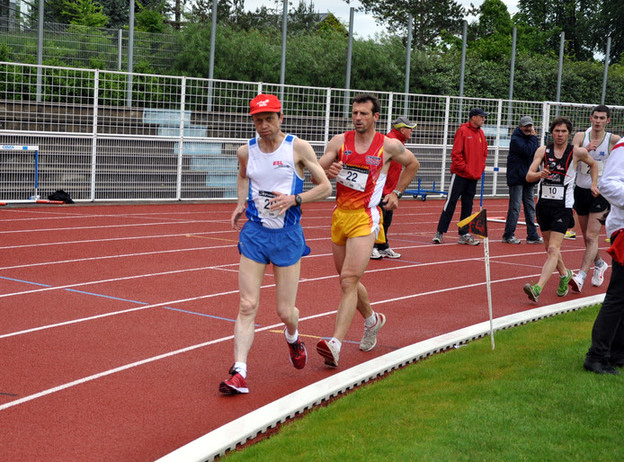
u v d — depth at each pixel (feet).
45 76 54.95
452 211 43.57
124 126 58.44
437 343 21.95
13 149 52.60
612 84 116.47
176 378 19.04
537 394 16.71
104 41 79.00
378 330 21.90
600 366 18.44
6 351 20.71
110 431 15.61
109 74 63.00
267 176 17.92
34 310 25.29
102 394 17.74
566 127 28.12
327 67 92.84
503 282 32.71
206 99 67.10
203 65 83.71
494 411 15.71
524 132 43.73
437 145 71.77
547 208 28.32
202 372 19.58
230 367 19.94
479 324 24.27
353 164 19.70
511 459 13.32
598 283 32.09
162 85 61.57
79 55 77.30
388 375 19.62
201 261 35.35
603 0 195.52
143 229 45.19
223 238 42.73
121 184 58.44
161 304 26.68
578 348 20.52
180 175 60.64
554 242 28.14
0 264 33.09
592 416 15.37
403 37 154.61
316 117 66.08
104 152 57.41
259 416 16.02
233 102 64.75
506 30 171.01
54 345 21.44
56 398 17.37
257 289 18.34
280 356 21.15
